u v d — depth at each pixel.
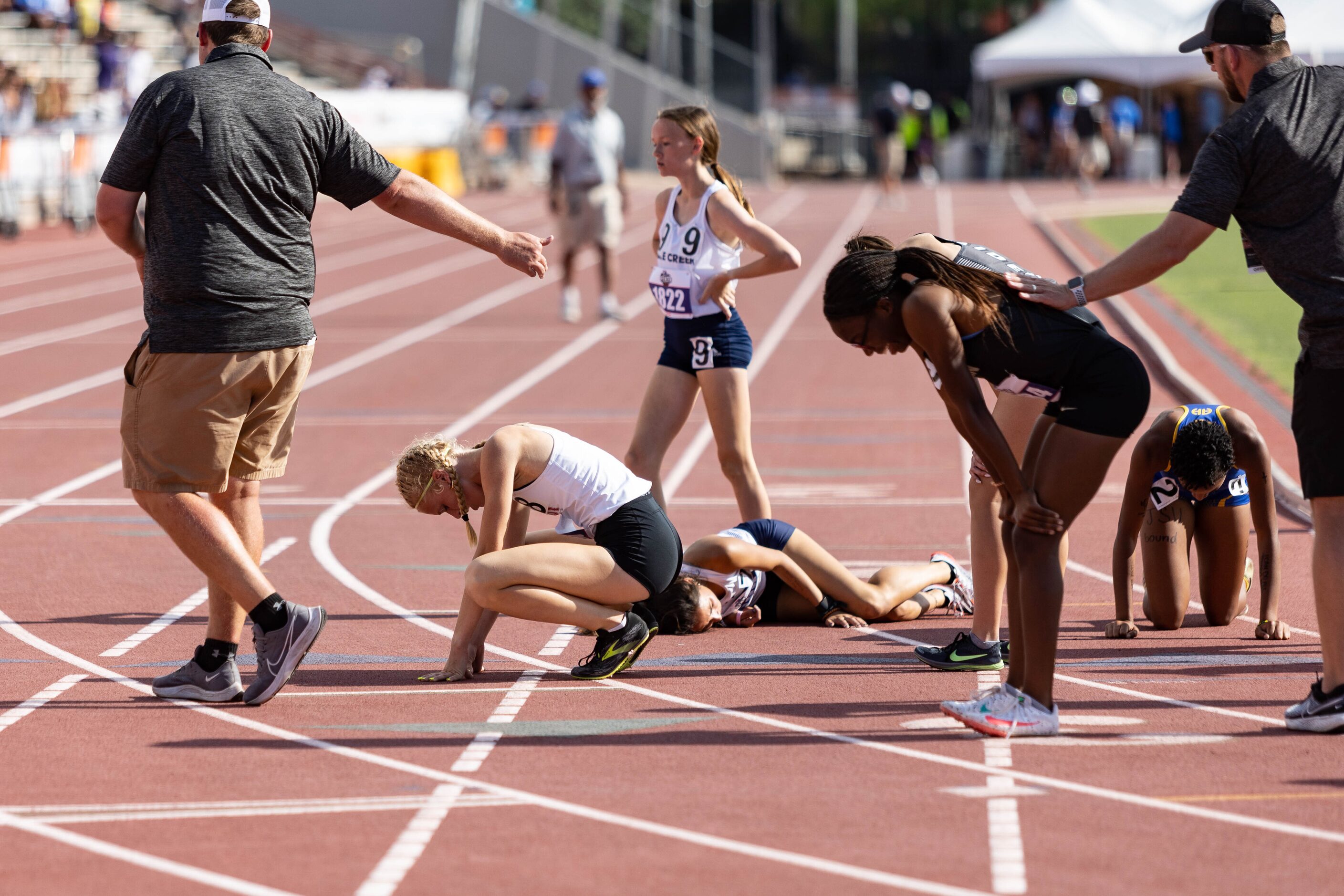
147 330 14.90
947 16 153.62
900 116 111.44
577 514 16.69
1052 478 13.49
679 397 19.97
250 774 13.23
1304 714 13.95
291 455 32.16
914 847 11.27
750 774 13.05
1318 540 13.95
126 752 13.91
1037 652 13.88
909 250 13.46
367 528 25.47
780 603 19.33
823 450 31.81
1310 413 13.77
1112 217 86.00
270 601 15.21
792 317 52.47
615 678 16.52
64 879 10.90
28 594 20.89
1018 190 108.88
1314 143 13.52
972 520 16.67
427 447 16.45
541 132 110.62
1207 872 10.73
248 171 14.76
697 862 11.03
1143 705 15.01
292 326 15.10
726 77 130.38
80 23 104.56
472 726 14.67
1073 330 13.38
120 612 19.92
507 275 65.81
